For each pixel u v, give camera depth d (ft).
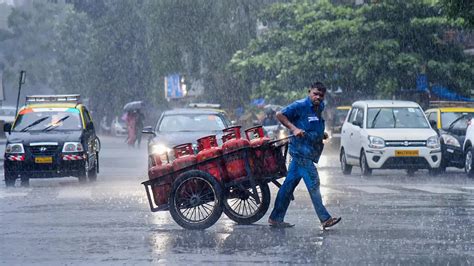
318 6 225.97
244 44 261.85
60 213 74.13
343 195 89.56
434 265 47.03
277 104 248.11
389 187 100.78
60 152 109.50
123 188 101.86
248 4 261.65
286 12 236.63
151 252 52.01
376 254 50.65
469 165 119.24
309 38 210.38
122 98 371.97
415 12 201.26
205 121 110.83
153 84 295.48
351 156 126.72
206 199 63.10
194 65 273.75
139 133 242.78
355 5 221.05
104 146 260.62
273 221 63.31
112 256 50.57
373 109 125.80
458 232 59.93
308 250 52.34
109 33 367.45
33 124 114.01
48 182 118.21
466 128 129.08
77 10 381.40
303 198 86.12
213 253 51.47
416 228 62.18
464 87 199.31
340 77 205.87
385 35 201.26
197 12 268.21
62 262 48.70
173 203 62.75
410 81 199.11
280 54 220.23
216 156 62.64
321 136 62.49
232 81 270.26
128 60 367.66
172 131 108.58
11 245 55.16
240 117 261.24
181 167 63.10
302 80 212.43
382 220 67.10
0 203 83.97
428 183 108.58
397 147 119.85
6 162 108.88
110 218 69.97
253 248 53.31
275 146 63.52
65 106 117.08
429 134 121.29
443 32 203.72
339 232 60.23
